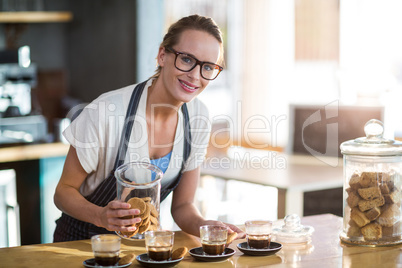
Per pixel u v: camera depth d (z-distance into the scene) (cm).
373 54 715
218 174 400
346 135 447
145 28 667
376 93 598
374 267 180
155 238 177
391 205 202
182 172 231
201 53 200
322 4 766
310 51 785
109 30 699
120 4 681
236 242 209
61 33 750
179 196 234
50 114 705
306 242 208
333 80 759
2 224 415
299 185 360
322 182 370
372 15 714
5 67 618
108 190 218
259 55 857
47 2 726
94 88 727
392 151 198
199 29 201
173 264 177
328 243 206
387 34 702
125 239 210
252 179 379
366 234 202
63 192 211
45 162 429
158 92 212
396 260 187
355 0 731
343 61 748
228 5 883
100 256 173
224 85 888
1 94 564
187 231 223
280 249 196
